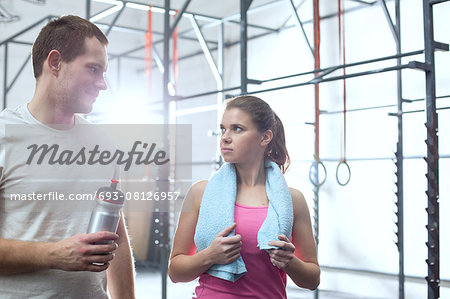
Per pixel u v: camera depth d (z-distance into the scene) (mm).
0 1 5598
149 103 5621
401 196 4242
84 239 1155
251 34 6570
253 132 1524
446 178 4543
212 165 7172
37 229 1259
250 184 1586
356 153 5281
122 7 5570
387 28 5051
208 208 1517
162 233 4398
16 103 7887
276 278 1501
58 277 1253
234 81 6836
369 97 5203
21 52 7941
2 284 1227
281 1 5941
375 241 5121
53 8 7957
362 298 5074
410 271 4824
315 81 3404
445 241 4516
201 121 7445
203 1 7184
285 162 1688
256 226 1487
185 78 7812
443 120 4598
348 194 5355
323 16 5645
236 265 1430
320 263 5574
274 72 6250
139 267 7188
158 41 7457
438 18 4645
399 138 4250
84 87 1266
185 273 1474
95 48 1270
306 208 1612
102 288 1357
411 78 4844
